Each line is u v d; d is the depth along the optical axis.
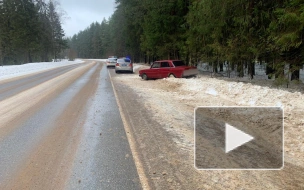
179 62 17.80
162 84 15.12
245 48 14.14
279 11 10.34
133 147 4.75
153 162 4.08
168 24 22.45
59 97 10.51
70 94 11.30
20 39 51.72
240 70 17.41
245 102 8.61
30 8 55.19
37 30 56.41
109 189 3.28
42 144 4.97
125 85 14.91
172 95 11.01
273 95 8.76
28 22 54.09
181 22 21.64
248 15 13.14
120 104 8.95
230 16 14.24
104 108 8.27
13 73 26.41
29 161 4.18
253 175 3.68
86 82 16.50
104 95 11.02
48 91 12.30
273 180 3.55
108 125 6.27
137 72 26.62
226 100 9.27
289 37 9.95
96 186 3.36
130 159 4.21
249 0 13.02
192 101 9.44
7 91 12.41
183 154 4.42
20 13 52.38
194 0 17.33
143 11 32.84
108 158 4.27
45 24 61.59
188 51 20.48
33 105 8.82
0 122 6.60
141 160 4.16
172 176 3.59
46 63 47.69
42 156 4.38
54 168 3.91
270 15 12.55
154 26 24.69
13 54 56.59
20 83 16.22
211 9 14.10
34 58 73.25
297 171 3.89
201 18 16.00
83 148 4.74
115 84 15.39
